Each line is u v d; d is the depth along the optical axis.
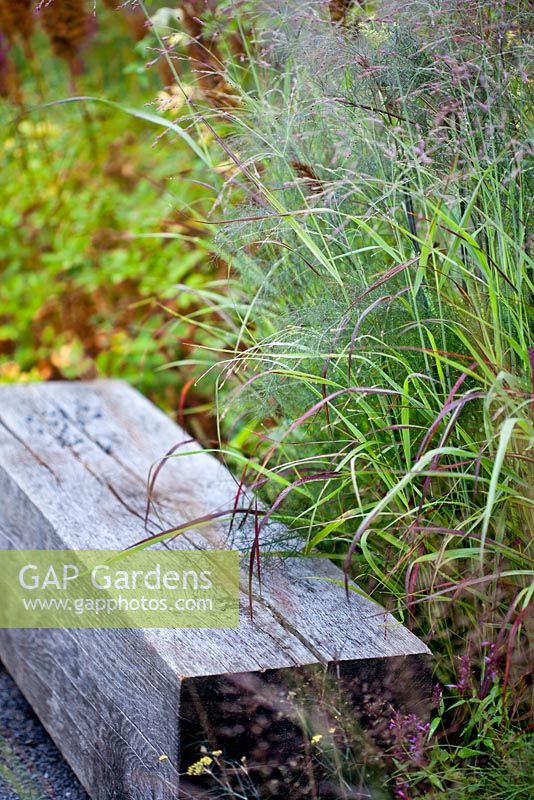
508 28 3.13
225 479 3.85
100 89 6.11
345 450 3.39
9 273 6.14
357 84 3.33
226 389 4.20
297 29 3.55
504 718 3.12
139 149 6.08
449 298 3.24
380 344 3.29
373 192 3.40
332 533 3.44
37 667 3.70
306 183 3.39
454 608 3.29
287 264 3.62
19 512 3.79
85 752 3.39
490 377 3.03
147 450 4.05
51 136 6.25
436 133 3.21
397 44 3.25
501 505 3.17
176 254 5.52
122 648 3.17
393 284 3.34
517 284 3.15
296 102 3.44
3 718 3.86
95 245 6.02
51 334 6.02
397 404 3.30
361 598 3.24
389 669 3.03
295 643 3.05
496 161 3.05
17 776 3.58
